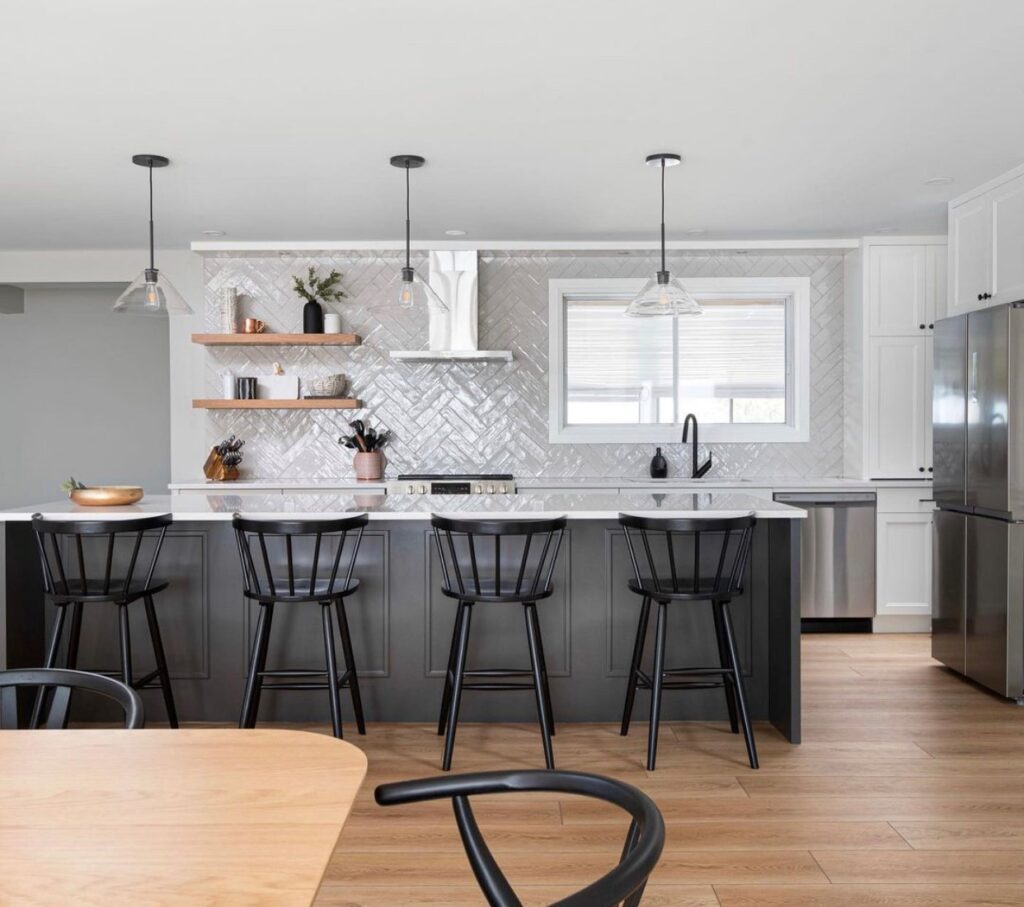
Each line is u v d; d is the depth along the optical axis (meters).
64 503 3.92
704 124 3.61
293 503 3.88
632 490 5.68
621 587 3.73
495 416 6.12
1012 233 4.25
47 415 7.73
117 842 1.01
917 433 5.70
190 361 6.07
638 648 3.55
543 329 6.10
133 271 6.06
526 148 3.90
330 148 3.88
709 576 3.73
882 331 5.70
